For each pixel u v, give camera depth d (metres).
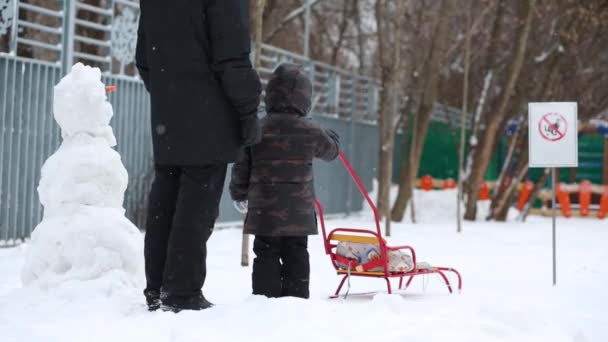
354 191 37.41
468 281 13.47
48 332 7.63
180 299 8.60
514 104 35.75
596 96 36.72
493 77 36.34
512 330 7.89
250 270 14.39
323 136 9.61
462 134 28.81
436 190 46.84
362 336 7.39
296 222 9.34
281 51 30.44
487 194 43.34
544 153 13.86
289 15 39.22
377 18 32.50
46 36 26.89
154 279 8.90
